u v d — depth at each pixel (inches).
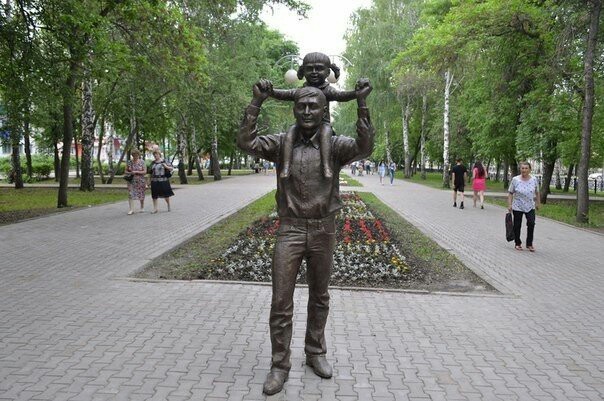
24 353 174.9
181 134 1278.3
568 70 704.4
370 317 221.5
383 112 1566.2
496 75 855.7
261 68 1337.4
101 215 576.4
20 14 513.3
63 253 349.7
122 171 1806.1
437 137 1592.0
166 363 168.2
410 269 308.7
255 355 176.6
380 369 166.9
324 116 152.6
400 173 2437.3
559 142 810.8
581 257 369.7
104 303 235.3
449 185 1210.6
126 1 562.6
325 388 151.9
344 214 560.7
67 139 658.8
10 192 952.9
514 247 409.1
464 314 228.5
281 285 149.9
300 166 149.7
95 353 175.6
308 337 163.2
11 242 392.2
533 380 160.4
